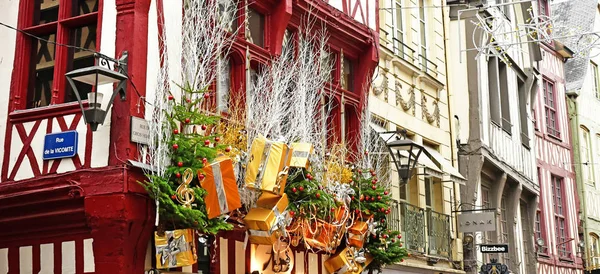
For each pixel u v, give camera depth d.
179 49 10.07
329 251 12.32
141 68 9.46
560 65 29.25
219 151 9.84
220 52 10.60
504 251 17.75
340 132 13.60
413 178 17.03
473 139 19.55
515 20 23.34
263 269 11.77
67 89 9.91
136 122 9.28
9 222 9.83
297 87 11.73
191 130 10.01
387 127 15.89
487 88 20.55
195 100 9.56
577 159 29.25
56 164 9.57
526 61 24.91
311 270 13.05
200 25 10.41
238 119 10.82
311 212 11.19
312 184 11.12
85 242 9.48
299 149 10.94
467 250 18.75
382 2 16.52
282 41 12.36
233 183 9.51
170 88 9.81
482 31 19.67
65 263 9.55
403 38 17.31
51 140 9.61
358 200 12.95
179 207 8.98
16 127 9.90
